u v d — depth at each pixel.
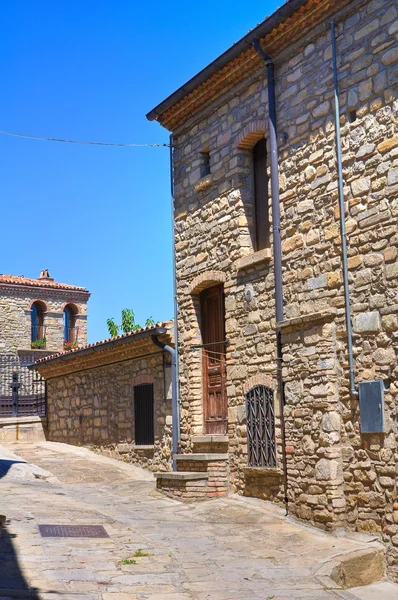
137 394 16.78
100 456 18.03
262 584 8.10
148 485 14.48
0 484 13.80
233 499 12.69
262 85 12.74
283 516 11.33
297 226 11.68
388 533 9.58
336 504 10.34
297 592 7.88
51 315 38.56
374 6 10.42
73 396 19.88
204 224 14.27
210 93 13.90
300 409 11.15
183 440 14.60
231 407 13.18
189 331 14.65
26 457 17.89
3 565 8.00
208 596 7.57
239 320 13.10
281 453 11.73
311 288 11.29
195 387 14.41
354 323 10.38
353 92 10.69
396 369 9.66
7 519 10.33
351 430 10.35
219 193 13.84
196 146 14.66
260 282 12.60
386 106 10.12
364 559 9.22
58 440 20.59
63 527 10.12
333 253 10.89
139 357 16.61
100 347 17.45
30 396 23.88
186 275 14.79
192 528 10.71
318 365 10.82
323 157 11.20
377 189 10.18
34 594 7.05
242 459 12.79
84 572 8.04
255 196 13.41
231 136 13.53
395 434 9.62
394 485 9.57
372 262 10.16
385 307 9.91
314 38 11.51
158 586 7.77
